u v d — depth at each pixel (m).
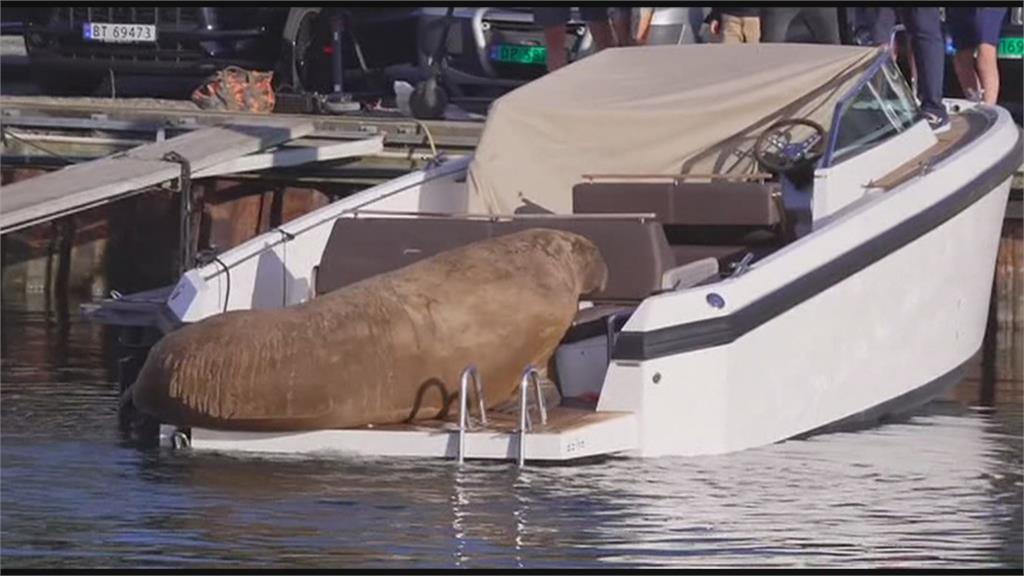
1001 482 38.72
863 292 43.66
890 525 34.94
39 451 39.81
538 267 41.06
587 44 67.56
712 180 46.91
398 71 73.31
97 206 62.59
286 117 62.94
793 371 42.12
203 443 39.59
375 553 32.09
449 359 39.78
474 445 38.44
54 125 63.53
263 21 71.25
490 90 71.62
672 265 43.34
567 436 38.00
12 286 67.31
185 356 38.28
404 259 44.22
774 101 47.66
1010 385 51.69
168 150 57.31
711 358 40.06
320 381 38.41
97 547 32.28
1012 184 60.00
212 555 31.91
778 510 35.91
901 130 47.69
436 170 50.94
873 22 58.72
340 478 37.22
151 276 66.00
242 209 63.72
